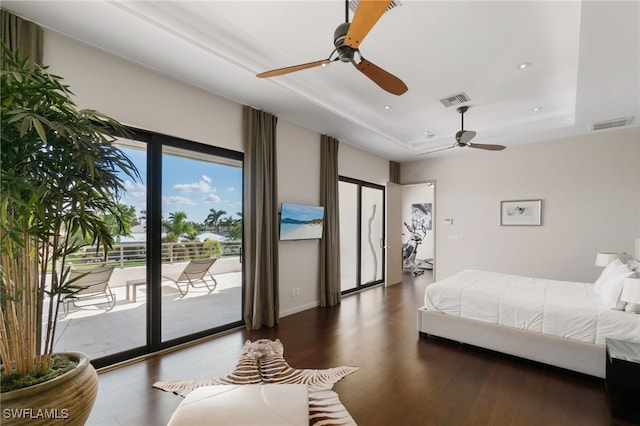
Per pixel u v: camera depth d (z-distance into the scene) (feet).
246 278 12.10
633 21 6.51
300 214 14.16
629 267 9.86
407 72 10.27
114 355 8.88
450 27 7.84
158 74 9.66
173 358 9.37
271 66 9.82
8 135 4.65
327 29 8.13
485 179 18.83
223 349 10.11
